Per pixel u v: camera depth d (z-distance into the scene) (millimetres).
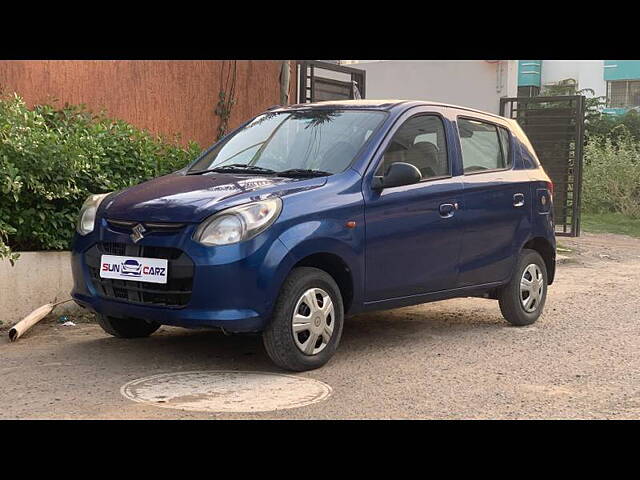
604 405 5363
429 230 6684
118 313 5945
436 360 6480
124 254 5840
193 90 11094
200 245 5508
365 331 7578
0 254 7137
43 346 6680
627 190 21812
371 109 6883
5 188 7160
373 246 6234
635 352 6895
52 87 9469
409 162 6703
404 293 6570
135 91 10367
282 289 5727
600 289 10477
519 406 5301
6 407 5023
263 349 6664
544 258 8219
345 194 6098
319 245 5828
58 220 7887
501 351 6844
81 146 8188
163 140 10164
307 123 6938
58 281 7715
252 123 7375
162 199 5883
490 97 20594
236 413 4984
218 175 6496
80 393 5344
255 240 5535
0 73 9000
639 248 15586
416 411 5133
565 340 7320
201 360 6285
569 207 17234
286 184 6008
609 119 26453
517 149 7941
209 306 5492
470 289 7203
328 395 5418
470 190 7098
